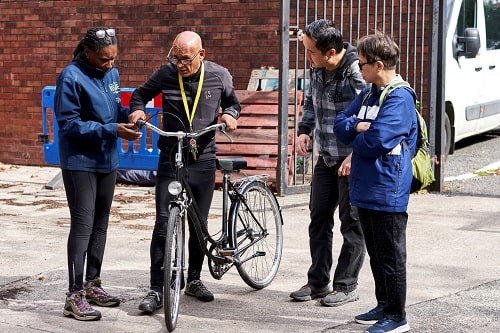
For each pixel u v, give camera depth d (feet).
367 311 19.45
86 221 19.17
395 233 17.17
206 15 39.65
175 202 18.54
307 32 19.16
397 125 16.65
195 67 19.66
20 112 43.75
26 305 20.17
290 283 21.89
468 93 41.55
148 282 22.04
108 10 41.47
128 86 41.34
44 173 41.04
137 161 34.47
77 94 18.84
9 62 43.75
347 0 36.76
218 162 20.38
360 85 19.11
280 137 32.48
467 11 41.50
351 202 17.37
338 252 24.77
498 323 18.53
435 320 18.69
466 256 24.14
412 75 35.83
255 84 38.42
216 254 20.26
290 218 29.19
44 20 42.80
